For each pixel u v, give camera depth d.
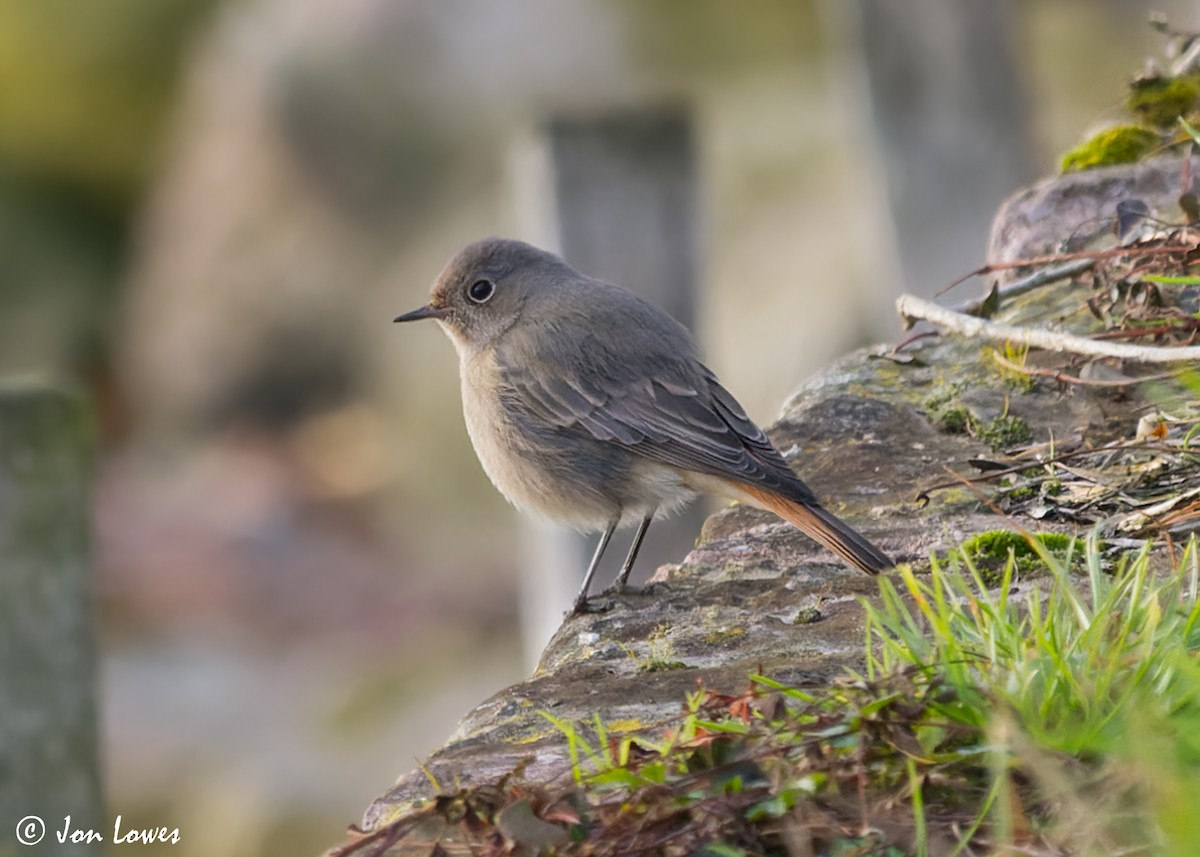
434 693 20.45
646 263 12.19
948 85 16.16
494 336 9.66
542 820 4.80
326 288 28.89
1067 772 4.73
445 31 27.59
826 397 8.84
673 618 6.85
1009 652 5.24
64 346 30.98
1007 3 16.19
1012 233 9.92
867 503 7.80
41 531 8.10
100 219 31.77
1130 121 10.83
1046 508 7.36
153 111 32.00
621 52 25.95
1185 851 4.37
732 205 23.09
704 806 4.79
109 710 21.19
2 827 8.04
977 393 8.62
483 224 26.81
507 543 24.80
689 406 8.87
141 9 31.34
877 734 4.88
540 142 12.24
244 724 20.45
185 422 29.83
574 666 6.43
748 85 24.67
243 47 29.55
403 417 26.89
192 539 25.92
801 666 6.12
